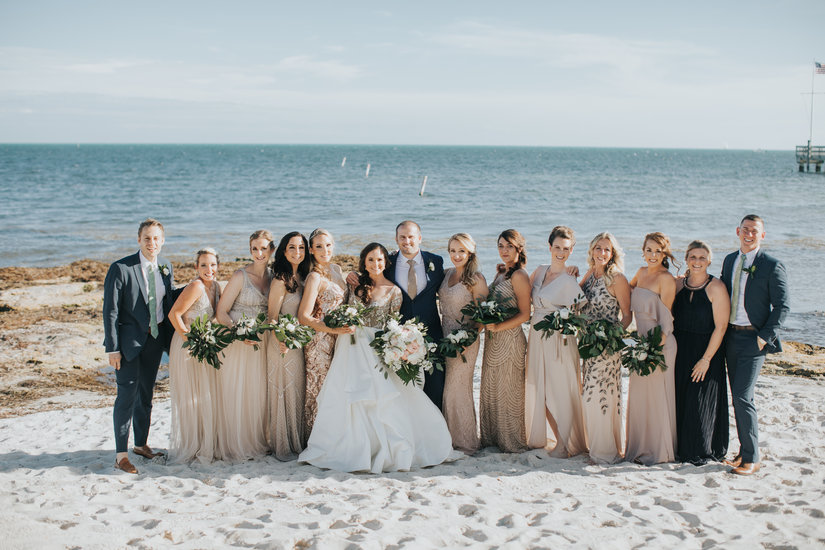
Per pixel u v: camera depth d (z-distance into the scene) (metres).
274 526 4.17
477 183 58.44
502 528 4.18
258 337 5.45
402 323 5.95
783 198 41.50
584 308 5.77
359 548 3.77
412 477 5.32
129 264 5.48
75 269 18.30
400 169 88.31
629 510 4.49
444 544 3.95
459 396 5.96
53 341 11.62
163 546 3.89
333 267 5.98
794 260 19.06
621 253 5.71
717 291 5.36
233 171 81.31
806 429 6.41
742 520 4.33
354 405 5.62
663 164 117.75
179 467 5.58
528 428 6.09
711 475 5.22
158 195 44.56
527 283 5.79
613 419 5.71
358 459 5.49
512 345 5.84
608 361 5.65
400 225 6.01
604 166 103.31
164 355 11.46
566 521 4.27
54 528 4.13
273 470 5.50
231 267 19.00
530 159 142.12
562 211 33.94
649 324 5.58
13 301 14.75
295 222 29.95
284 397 5.81
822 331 12.04
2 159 123.19
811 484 5.06
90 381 9.91
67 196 43.56
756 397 7.78
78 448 6.48
